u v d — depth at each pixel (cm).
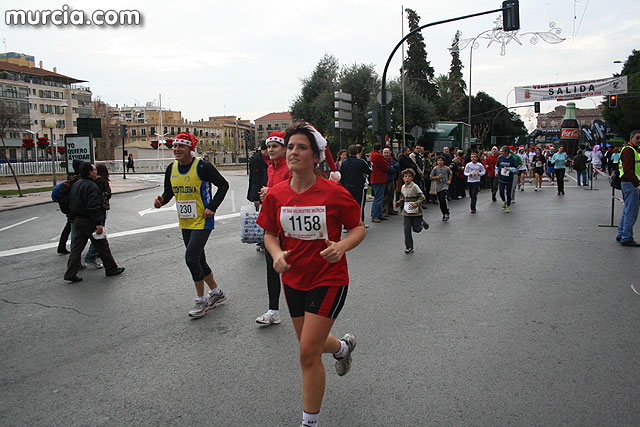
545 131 6397
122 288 646
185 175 512
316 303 291
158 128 11525
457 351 415
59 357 425
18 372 397
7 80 7619
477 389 347
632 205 834
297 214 293
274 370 389
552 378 361
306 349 287
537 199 1712
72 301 591
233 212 1493
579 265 711
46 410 335
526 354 405
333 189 296
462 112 7081
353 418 313
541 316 498
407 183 832
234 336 466
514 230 1042
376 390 350
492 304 541
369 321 494
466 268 714
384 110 1681
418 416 314
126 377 383
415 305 544
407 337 449
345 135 3547
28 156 7656
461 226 1126
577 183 2395
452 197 1797
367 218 1349
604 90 3738
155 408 334
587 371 371
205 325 498
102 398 350
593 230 1009
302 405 333
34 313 546
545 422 303
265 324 493
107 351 436
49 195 2064
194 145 515
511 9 1525
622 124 5294
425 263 753
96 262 773
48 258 841
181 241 984
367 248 886
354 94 3578
